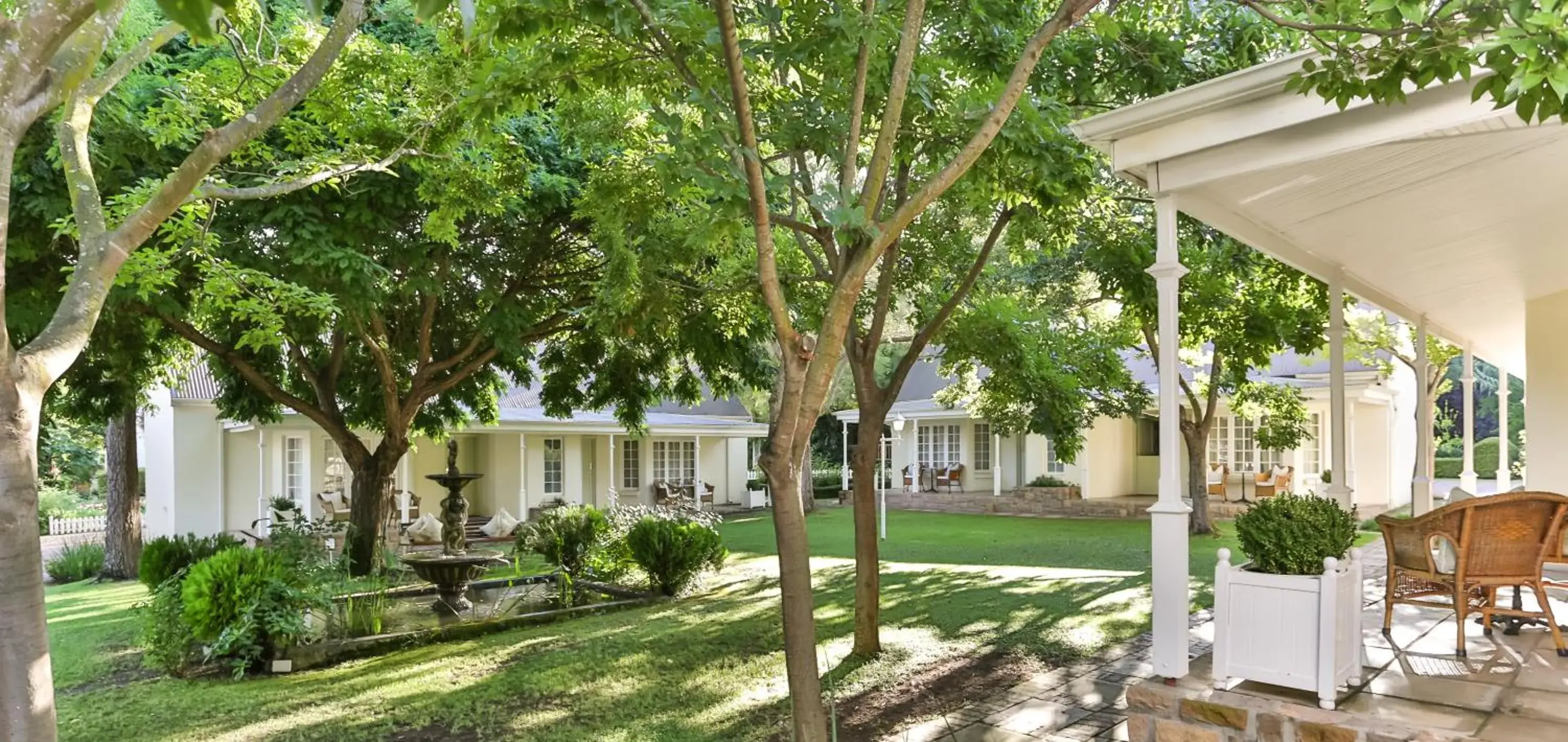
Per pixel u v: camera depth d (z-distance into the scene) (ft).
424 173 22.66
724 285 24.12
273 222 25.07
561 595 35.35
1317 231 19.16
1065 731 16.26
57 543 70.38
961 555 44.32
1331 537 13.99
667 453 78.64
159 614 24.36
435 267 29.25
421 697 20.84
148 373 39.86
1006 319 24.18
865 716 17.90
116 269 10.74
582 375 42.98
